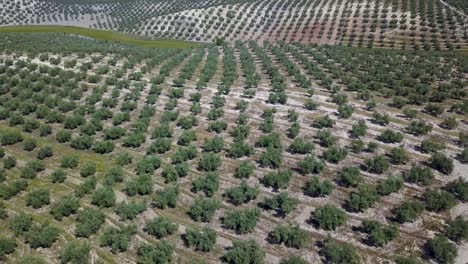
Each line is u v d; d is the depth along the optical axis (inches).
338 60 3393.2
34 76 2849.4
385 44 4185.5
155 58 3425.2
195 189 1727.4
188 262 1337.4
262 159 1893.5
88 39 4495.6
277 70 3058.6
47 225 1475.1
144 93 2716.5
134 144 2050.9
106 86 2760.8
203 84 2790.4
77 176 1815.9
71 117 2271.2
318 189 1686.8
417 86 2652.6
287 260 1325.0
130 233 1449.3
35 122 2244.1
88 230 1454.2
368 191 1652.3
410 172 1769.2
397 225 1528.1
